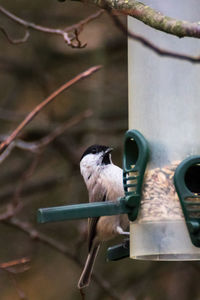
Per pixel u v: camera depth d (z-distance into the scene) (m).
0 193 13.06
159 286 12.49
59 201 13.47
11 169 13.68
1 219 10.69
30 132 13.35
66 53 13.76
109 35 13.45
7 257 12.99
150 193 7.47
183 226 7.26
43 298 12.93
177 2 7.52
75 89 13.88
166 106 7.59
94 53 13.62
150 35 7.71
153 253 7.37
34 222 13.39
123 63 13.91
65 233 13.30
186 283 12.48
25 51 14.04
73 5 13.88
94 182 9.45
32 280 13.10
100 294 12.41
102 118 13.59
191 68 7.53
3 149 8.20
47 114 14.04
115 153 13.30
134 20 7.96
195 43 7.49
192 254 7.25
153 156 7.56
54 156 14.02
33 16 13.91
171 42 7.56
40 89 14.21
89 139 13.37
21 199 13.56
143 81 7.82
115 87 13.77
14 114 13.34
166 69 7.63
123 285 12.45
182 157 7.45
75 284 13.01
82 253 12.98
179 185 7.20
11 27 13.98
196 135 7.45
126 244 8.31
